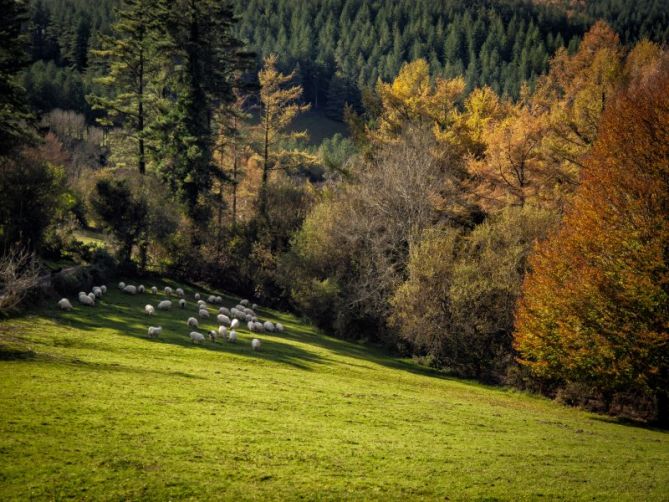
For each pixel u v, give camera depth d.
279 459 15.38
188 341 32.75
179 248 59.81
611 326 28.91
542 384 36.97
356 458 16.09
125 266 53.06
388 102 63.56
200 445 15.64
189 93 60.50
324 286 49.78
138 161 62.88
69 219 58.94
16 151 43.84
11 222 43.00
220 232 64.00
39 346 25.11
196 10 60.44
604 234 30.31
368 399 24.75
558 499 14.38
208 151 62.00
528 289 34.00
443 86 62.75
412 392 29.23
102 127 108.50
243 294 62.53
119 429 15.98
